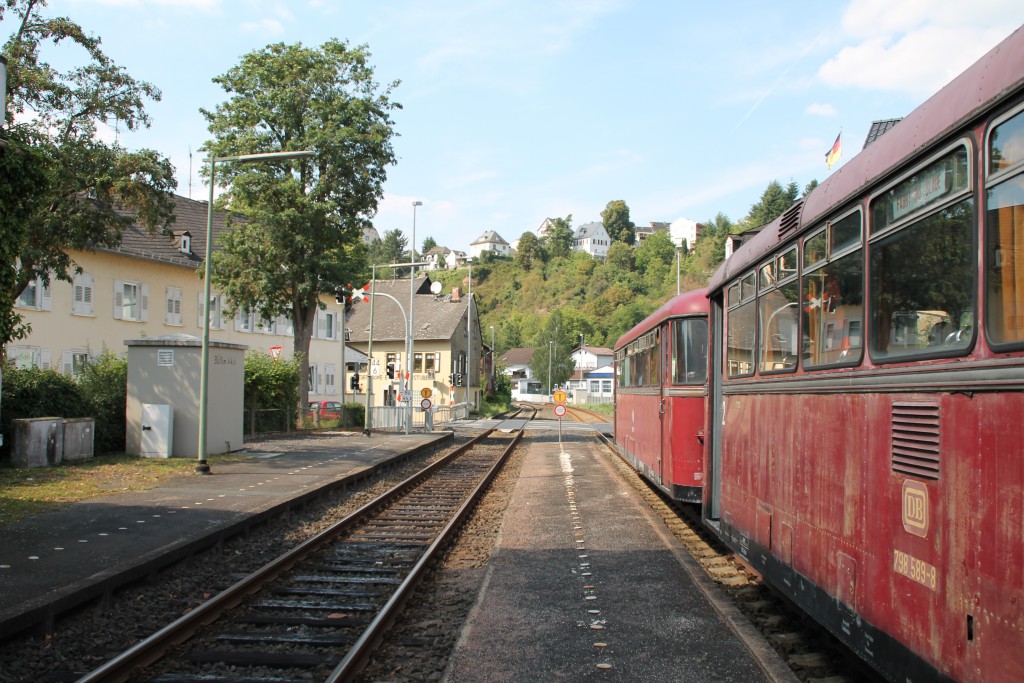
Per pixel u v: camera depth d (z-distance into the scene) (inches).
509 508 553.6
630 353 732.0
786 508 250.4
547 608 295.9
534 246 6712.6
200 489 542.9
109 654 239.0
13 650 239.8
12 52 727.1
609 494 613.3
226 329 1587.1
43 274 784.3
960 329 148.9
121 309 1323.8
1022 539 125.2
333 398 1999.3
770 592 322.0
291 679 222.2
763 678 223.8
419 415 1868.8
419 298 2824.8
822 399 219.6
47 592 271.4
